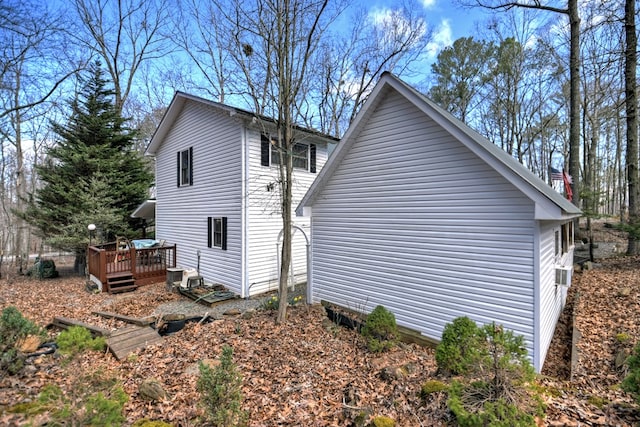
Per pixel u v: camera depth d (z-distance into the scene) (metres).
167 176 13.79
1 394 3.65
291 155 7.36
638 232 10.55
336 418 3.64
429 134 6.28
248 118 9.87
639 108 11.83
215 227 11.36
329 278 8.28
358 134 7.48
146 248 12.05
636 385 3.16
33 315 8.15
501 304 5.43
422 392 3.79
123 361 5.38
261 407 3.92
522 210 5.18
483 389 3.15
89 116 13.74
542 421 3.11
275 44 7.25
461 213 5.88
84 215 12.67
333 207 8.13
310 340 6.16
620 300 7.30
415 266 6.57
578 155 12.83
